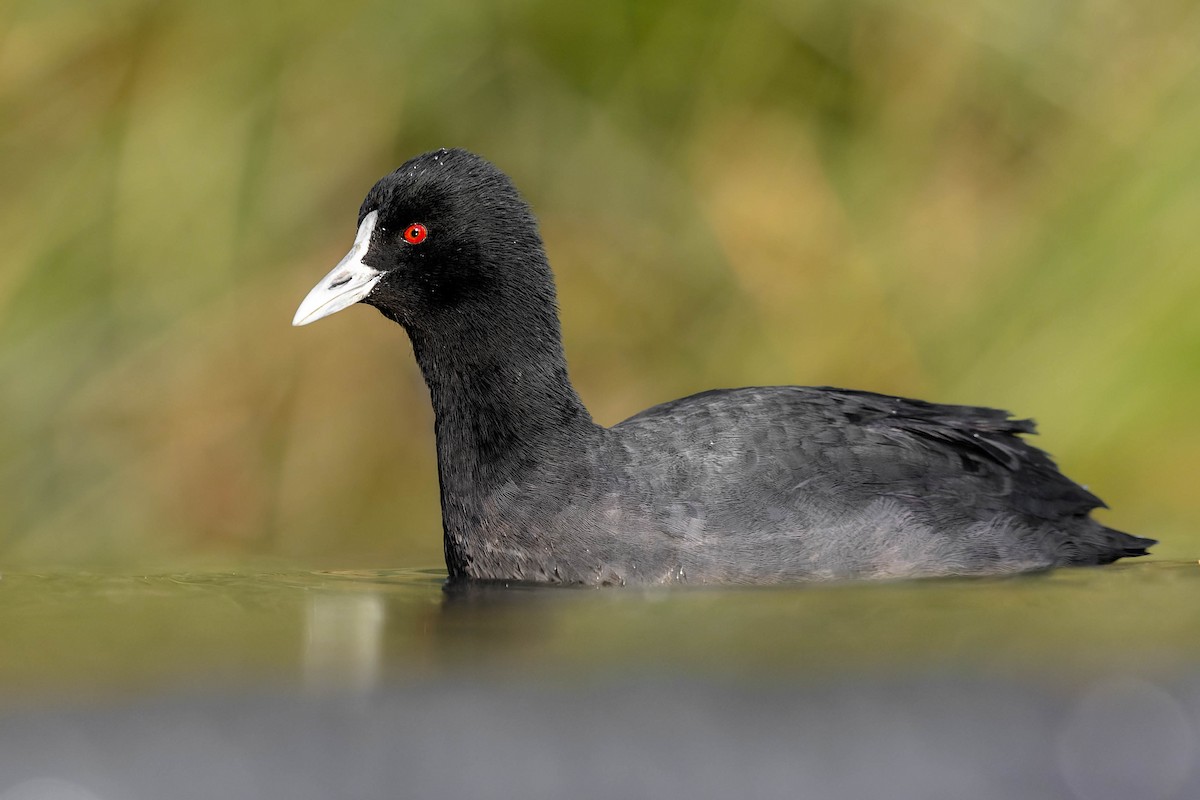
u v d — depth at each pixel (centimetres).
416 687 568
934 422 966
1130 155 1335
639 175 1393
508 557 905
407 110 1363
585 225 1401
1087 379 1302
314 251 1366
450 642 650
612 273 1401
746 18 1380
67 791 465
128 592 824
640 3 1375
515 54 1375
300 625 702
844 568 880
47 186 1332
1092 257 1328
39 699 552
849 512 891
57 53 1337
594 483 895
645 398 1386
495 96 1379
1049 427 1302
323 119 1355
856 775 484
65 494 1288
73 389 1306
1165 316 1297
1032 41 1366
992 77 1377
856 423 949
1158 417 1288
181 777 477
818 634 653
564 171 1391
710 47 1388
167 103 1337
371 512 1340
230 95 1342
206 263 1337
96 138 1337
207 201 1335
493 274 941
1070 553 928
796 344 1377
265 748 503
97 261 1326
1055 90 1370
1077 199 1348
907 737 512
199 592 828
